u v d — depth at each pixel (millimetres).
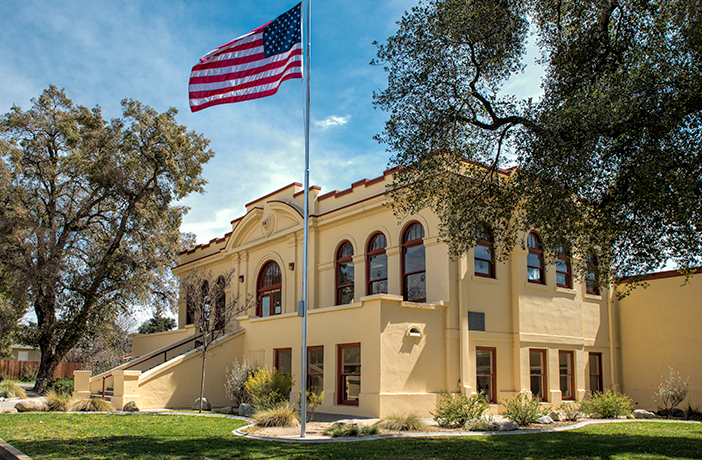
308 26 13430
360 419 14820
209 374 20328
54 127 28516
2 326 29500
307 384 18312
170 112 29875
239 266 27391
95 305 27969
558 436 12266
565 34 12969
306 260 12492
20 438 10680
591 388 21000
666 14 11227
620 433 13086
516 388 18109
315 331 18156
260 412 14266
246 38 14578
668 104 10312
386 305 15836
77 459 8609
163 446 10016
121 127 28938
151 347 28688
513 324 18516
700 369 19719
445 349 16844
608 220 11828
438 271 17406
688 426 15062
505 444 10914
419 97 13375
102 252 28594
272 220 25125
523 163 12562
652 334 21328
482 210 14133
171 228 30453
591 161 11258
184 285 19875
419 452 9805
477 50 13133
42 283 26125
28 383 33969
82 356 36000
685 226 10953
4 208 26781
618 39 12258
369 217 20328
